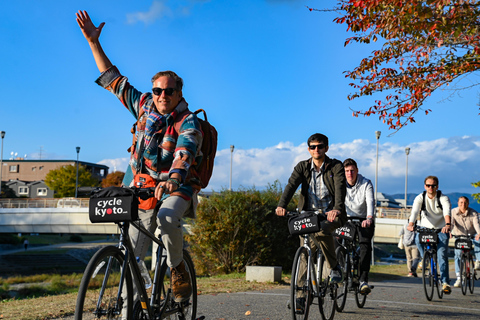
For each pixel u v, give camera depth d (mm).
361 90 10992
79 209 49406
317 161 5465
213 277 11859
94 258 2945
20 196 106000
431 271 8039
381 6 8773
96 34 4188
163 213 3525
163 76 3713
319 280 5281
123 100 4047
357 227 6770
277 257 13039
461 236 9633
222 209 12930
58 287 30688
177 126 3701
